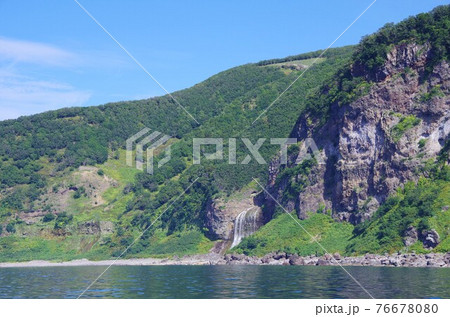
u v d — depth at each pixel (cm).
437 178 14688
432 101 15488
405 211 14338
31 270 16862
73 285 11300
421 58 16025
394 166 15462
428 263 12525
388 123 16000
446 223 13400
